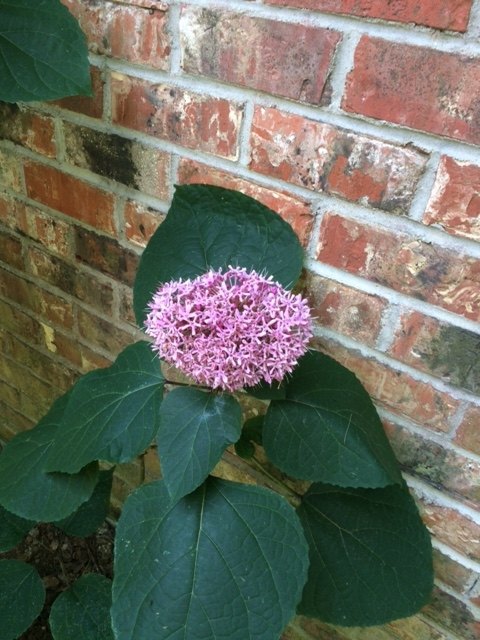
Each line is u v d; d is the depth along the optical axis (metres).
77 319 0.90
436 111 0.46
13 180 0.84
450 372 0.55
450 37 0.43
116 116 0.67
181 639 0.51
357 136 0.51
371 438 0.55
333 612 0.60
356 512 0.62
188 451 0.51
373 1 0.45
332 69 0.50
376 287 0.56
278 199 0.59
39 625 0.91
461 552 0.63
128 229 0.74
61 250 0.84
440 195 0.49
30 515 0.67
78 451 0.60
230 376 0.49
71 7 0.64
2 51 0.57
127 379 0.62
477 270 0.49
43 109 0.73
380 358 0.59
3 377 1.13
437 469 0.61
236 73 0.55
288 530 0.53
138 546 0.55
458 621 0.67
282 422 0.57
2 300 1.00
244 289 0.50
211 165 0.62
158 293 0.54
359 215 0.54
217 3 0.54
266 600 0.52
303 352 0.51
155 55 0.60
